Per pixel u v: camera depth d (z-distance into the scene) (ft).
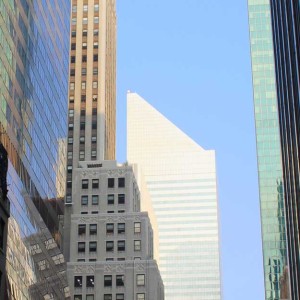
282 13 354.13
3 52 369.09
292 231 341.82
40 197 441.68
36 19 452.76
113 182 624.59
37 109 445.78
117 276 572.10
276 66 398.01
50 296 441.27
